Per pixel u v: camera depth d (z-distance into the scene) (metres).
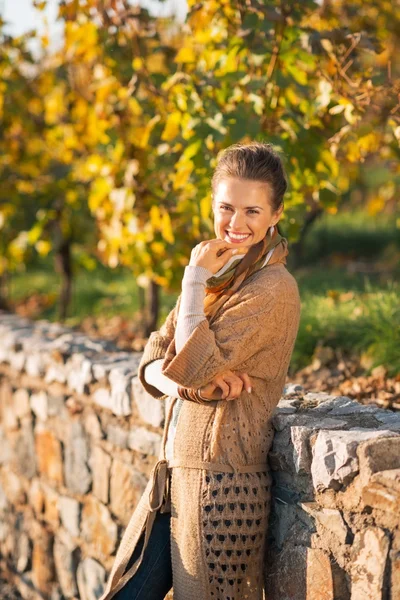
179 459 2.83
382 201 6.88
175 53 5.11
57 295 9.96
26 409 5.55
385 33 4.99
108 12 5.10
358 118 4.07
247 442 2.82
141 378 3.03
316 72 4.35
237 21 4.40
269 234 2.84
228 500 2.77
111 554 4.57
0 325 6.28
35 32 5.90
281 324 2.78
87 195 7.53
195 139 4.44
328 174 4.53
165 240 5.59
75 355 4.93
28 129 7.61
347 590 2.73
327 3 4.54
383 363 4.54
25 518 5.64
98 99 5.50
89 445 4.77
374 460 2.62
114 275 10.88
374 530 2.60
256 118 4.34
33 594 5.51
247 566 2.84
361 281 7.79
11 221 8.20
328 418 3.03
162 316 6.82
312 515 2.84
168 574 2.99
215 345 2.67
